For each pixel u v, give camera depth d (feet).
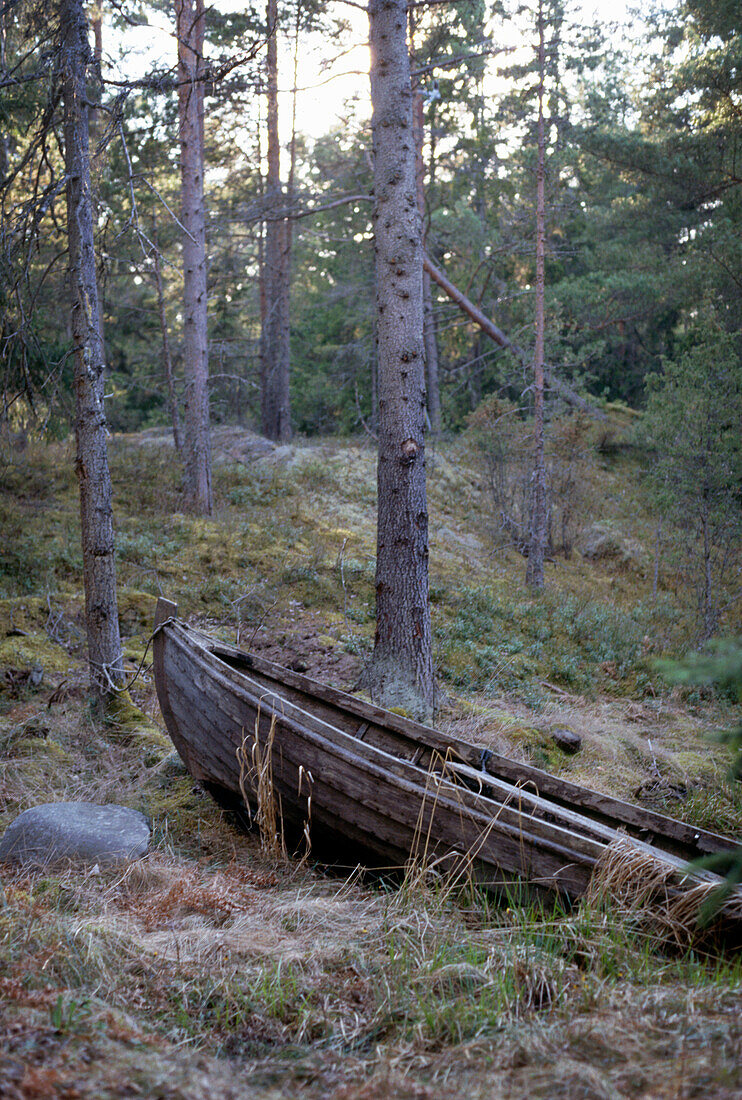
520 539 51.26
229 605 34.37
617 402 76.54
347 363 91.91
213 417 82.33
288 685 19.99
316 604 35.88
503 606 38.65
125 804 19.02
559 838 13.94
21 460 45.80
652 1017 9.21
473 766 17.93
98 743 22.08
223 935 12.62
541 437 45.83
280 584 36.83
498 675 31.91
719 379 42.86
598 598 45.21
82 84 23.30
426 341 74.38
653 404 45.68
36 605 30.25
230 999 10.61
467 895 14.43
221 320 77.05
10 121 29.94
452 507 55.21
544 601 41.32
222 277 72.84
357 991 11.00
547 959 11.48
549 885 13.85
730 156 58.70
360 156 62.08
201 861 16.66
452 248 74.02
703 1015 9.14
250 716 17.31
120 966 11.27
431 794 15.08
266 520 44.45
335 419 103.09
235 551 39.65
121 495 46.14
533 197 62.49
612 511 58.23
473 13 56.75
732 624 40.96
